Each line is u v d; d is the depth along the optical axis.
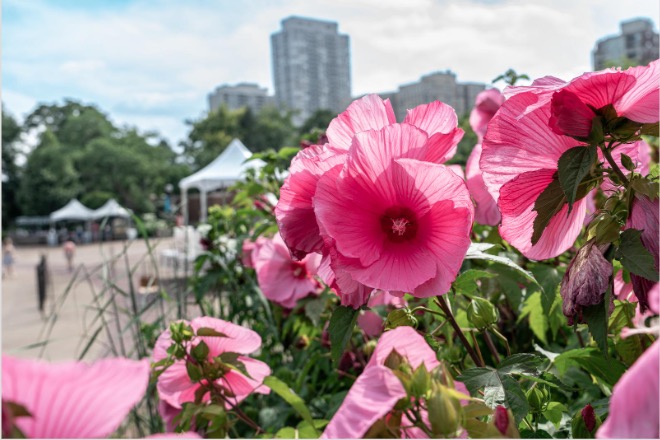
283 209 0.96
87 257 34.19
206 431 1.20
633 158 0.95
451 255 0.89
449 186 0.86
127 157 64.44
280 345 2.84
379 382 0.63
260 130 66.50
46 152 64.06
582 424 0.88
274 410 2.01
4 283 20.36
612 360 1.11
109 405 0.45
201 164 65.38
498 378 0.94
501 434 0.66
